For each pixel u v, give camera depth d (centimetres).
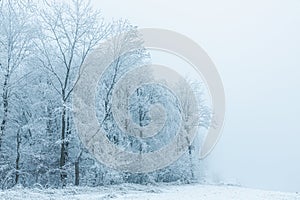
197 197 1744
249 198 1697
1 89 2234
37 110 2436
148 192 2086
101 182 2364
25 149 2291
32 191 1738
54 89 2412
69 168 2261
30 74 2403
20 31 2297
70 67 2472
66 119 2275
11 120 2350
